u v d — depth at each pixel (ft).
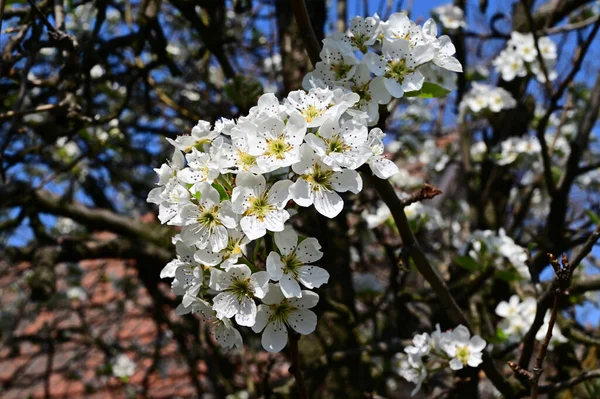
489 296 2.46
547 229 2.44
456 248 3.12
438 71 1.30
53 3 2.04
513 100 2.79
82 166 3.29
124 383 3.58
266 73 3.58
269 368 2.02
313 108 1.12
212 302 1.15
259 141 1.07
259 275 1.05
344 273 2.52
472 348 1.58
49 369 3.51
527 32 2.84
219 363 3.29
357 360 2.42
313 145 1.07
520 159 2.83
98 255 2.83
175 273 1.13
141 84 2.89
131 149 3.00
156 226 2.89
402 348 2.09
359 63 1.21
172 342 4.02
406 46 1.21
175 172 1.15
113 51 2.34
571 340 2.18
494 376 1.59
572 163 2.37
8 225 2.86
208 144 1.18
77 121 1.97
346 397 2.35
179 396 3.83
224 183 1.11
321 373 2.26
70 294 3.77
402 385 3.03
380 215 2.18
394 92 1.18
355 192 1.09
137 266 3.22
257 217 1.05
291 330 1.14
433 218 2.32
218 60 2.43
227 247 1.08
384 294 2.63
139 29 2.31
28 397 3.71
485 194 2.87
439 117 3.67
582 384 2.24
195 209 1.08
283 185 1.07
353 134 1.10
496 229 2.82
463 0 2.93
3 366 4.33
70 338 3.56
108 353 3.58
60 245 2.83
